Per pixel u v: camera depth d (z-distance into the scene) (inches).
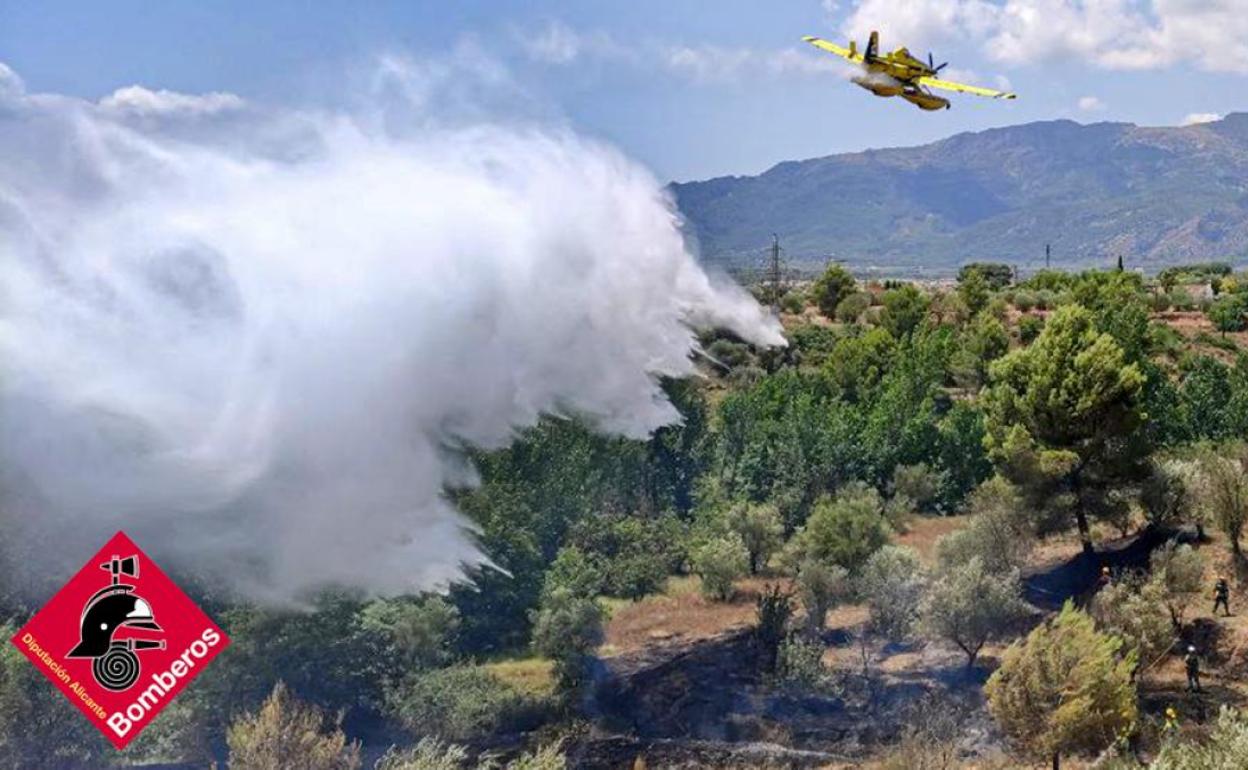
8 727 1270.9
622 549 2098.9
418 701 1498.5
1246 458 1836.9
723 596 1921.8
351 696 1512.1
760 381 2977.4
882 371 3174.2
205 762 1357.0
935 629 1498.5
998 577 1590.8
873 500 2071.9
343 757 1158.3
